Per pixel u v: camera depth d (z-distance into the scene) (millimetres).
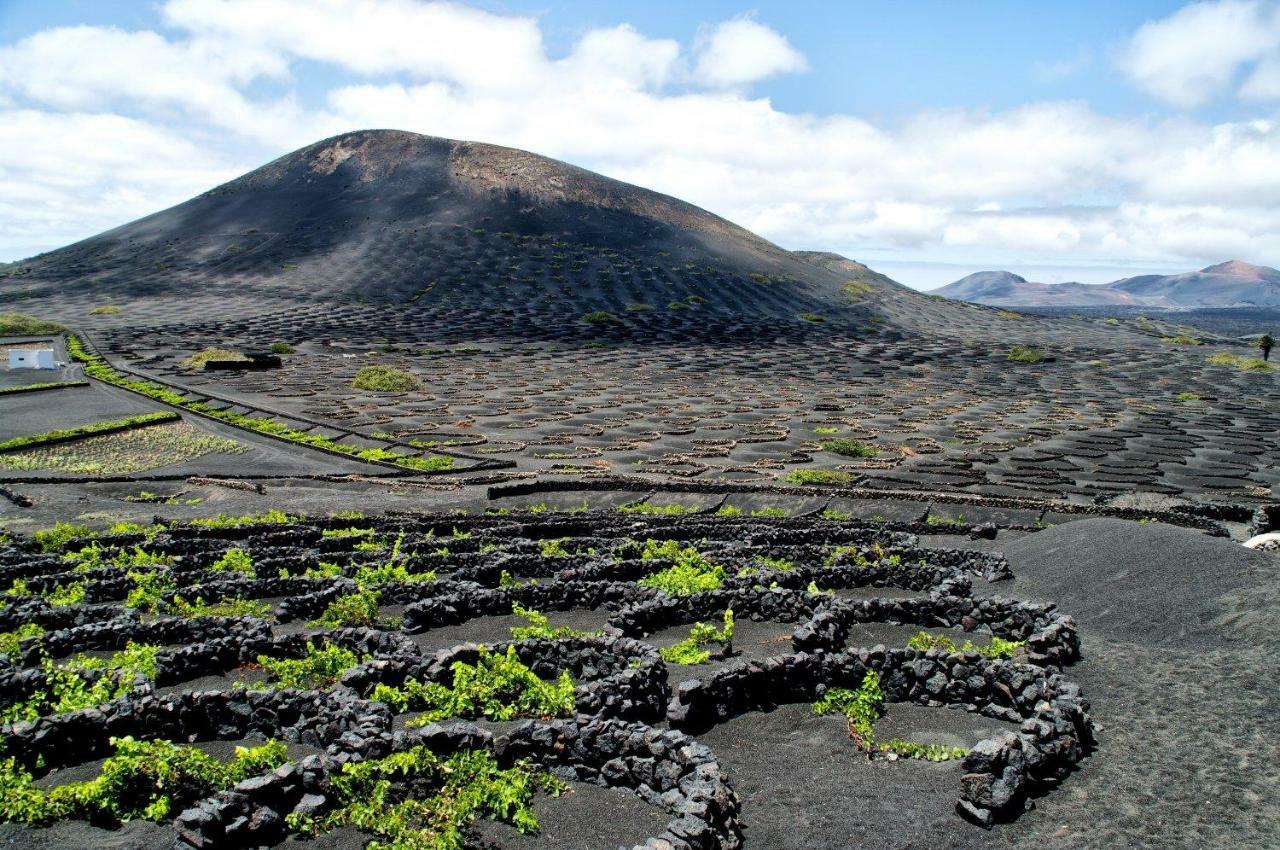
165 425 75750
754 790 16562
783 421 88188
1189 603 25312
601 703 18938
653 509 50594
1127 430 85250
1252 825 14734
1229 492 59500
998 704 19797
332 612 27203
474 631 26562
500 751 16500
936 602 26547
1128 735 18109
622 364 127062
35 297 172250
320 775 15320
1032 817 15250
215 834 14094
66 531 38781
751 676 20125
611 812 15562
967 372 129750
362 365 117750
